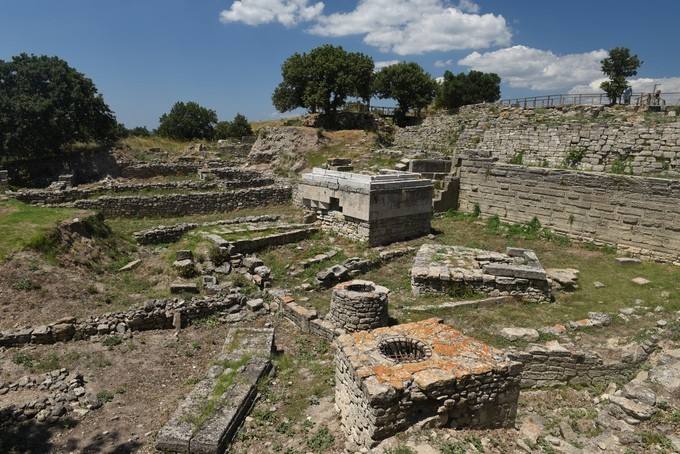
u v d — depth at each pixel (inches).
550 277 557.6
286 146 1460.4
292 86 1939.0
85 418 323.3
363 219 691.4
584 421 324.2
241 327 469.7
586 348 398.6
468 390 276.4
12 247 525.3
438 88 2416.3
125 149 1530.5
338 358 312.0
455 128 1332.4
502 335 424.2
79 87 1438.2
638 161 774.5
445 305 491.8
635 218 669.9
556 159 902.4
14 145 1289.4
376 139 1493.6
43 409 324.2
